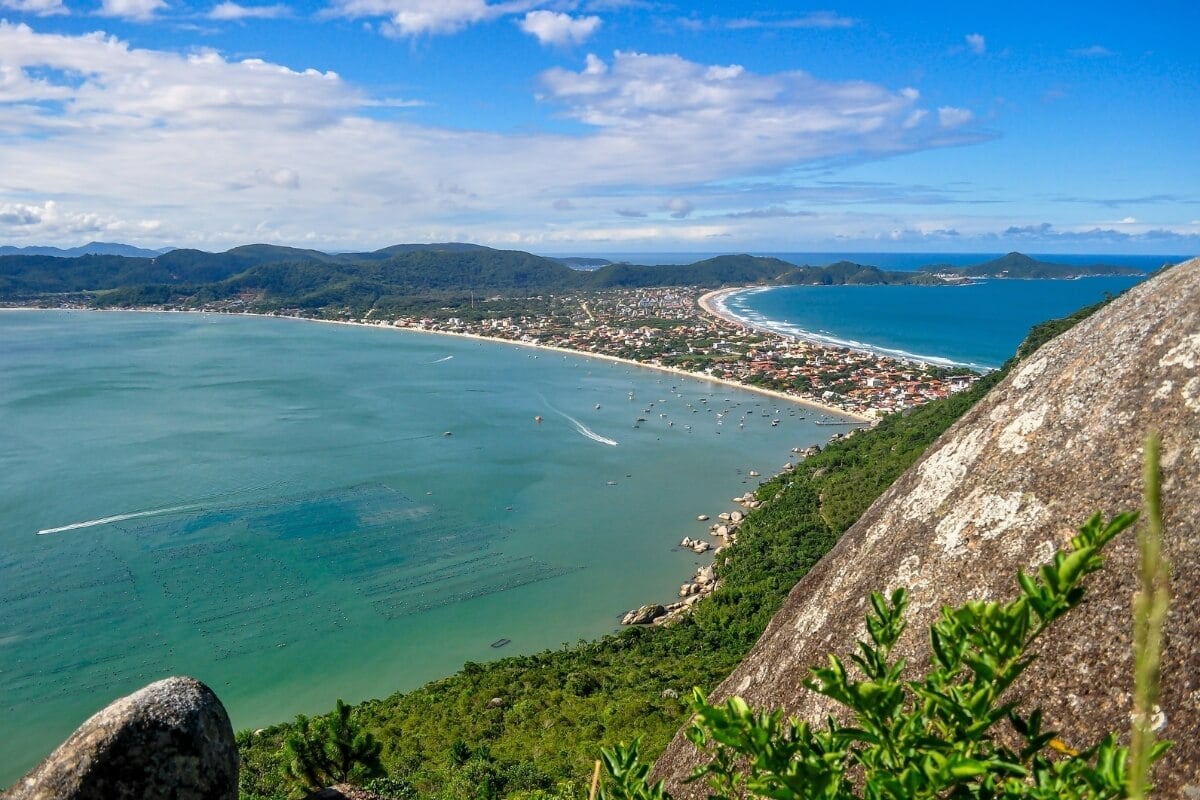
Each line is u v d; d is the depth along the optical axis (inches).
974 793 92.3
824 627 187.8
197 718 181.6
